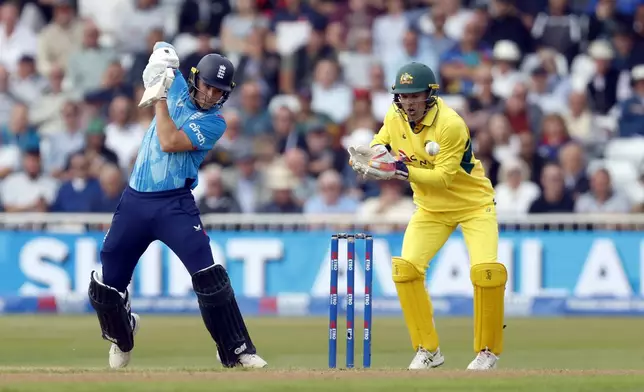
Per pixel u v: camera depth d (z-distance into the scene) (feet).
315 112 168.14
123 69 174.91
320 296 148.25
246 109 165.58
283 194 154.61
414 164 86.53
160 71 77.82
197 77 79.36
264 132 163.84
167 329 131.34
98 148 161.38
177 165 78.95
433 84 82.79
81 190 156.15
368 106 166.50
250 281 149.18
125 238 80.07
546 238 148.56
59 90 174.60
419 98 82.84
